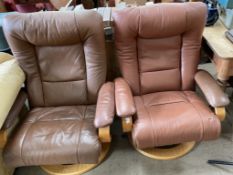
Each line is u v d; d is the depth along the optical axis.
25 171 1.68
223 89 1.57
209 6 1.81
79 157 1.30
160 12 1.49
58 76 1.63
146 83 1.70
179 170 1.61
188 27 1.54
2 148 1.35
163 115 1.44
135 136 1.36
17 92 1.49
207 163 1.64
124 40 1.55
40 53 1.58
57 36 1.47
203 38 1.67
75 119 1.53
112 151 1.78
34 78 1.62
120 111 1.35
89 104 1.70
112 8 1.78
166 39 1.61
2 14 1.91
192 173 1.58
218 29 1.75
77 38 1.51
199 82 1.55
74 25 1.44
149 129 1.35
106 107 1.38
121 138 1.87
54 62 1.60
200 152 1.72
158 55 1.65
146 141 1.35
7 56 1.68
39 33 1.46
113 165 1.68
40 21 1.45
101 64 1.58
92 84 1.62
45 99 1.67
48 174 1.65
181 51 1.65
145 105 1.60
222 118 1.39
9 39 1.49
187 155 1.70
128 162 1.69
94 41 1.49
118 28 1.51
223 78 1.51
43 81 1.65
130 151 1.77
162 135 1.34
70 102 1.69
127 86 1.59
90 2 2.00
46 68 1.61
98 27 1.45
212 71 2.30
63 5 1.99
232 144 1.76
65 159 1.31
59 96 1.67
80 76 1.63
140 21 1.49
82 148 1.30
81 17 1.44
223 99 1.36
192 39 1.58
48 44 1.54
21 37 1.48
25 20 1.44
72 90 1.66
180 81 1.71
